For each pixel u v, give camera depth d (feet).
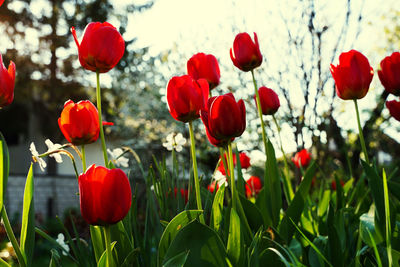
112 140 40.63
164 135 32.22
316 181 9.36
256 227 4.67
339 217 4.72
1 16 55.26
